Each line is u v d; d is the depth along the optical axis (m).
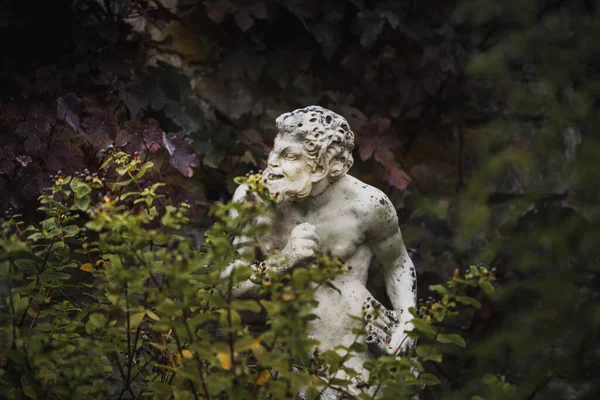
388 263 4.42
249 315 5.79
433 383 3.55
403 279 4.40
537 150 6.53
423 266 6.17
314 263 4.07
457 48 6.48
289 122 4.17
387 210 4.30
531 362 6.06
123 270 3.39
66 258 4.04
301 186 4.12
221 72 6.16
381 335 4.16
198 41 6.17
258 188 3.36
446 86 6.57
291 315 3.17
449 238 6.32
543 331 5.93
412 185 6.47
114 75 5.68
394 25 6.25
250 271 3.45
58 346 3.63
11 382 3.62
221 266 3.37
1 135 5.08
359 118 6.25
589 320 5.86
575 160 6.27
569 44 6.46
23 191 5.00
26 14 5.57
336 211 4.25
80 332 4.21
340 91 6.37
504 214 6.56
